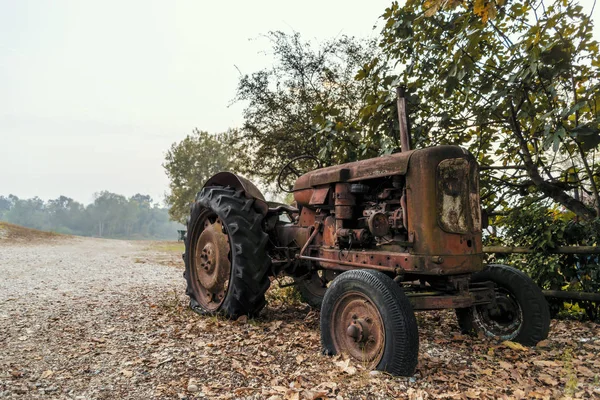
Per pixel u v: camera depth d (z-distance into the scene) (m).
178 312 4.43
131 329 3.68
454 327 4.00
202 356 2.93
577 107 3.61
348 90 9.27
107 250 17.52
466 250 3.02
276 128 9.92
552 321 4.26
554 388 2.49
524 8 4.41
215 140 37.00
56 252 14.72
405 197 3.11
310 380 2.50
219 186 4.85
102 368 2.69
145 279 7.53
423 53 4.88
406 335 2.54
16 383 2.43
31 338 3.35
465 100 4.98
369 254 3.26
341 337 2.97
